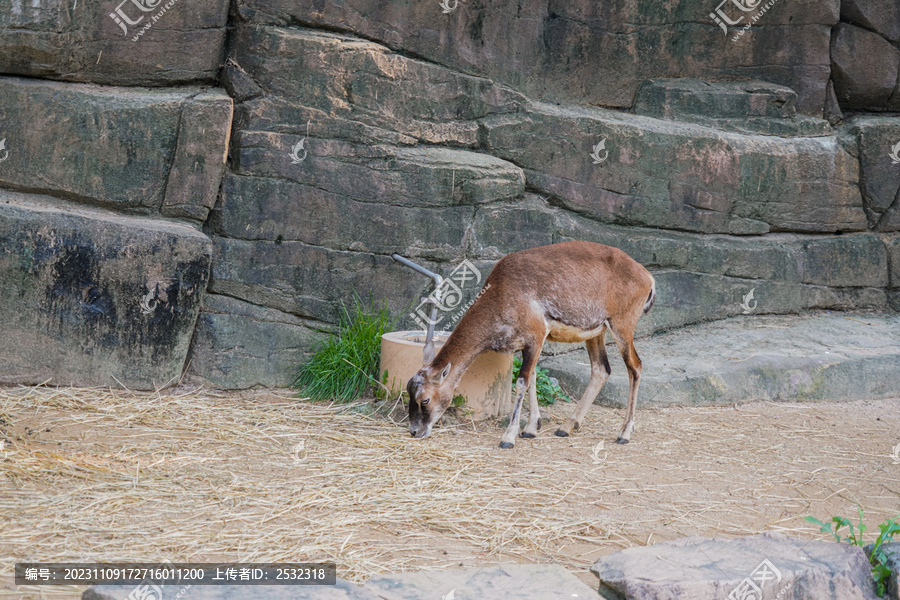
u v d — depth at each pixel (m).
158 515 3.93
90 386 5.99
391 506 4.30
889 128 8.42
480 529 4.11
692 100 8.16
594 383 6.06
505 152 7.33
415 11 6.93
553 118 7.42
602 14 7.80
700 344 7.66
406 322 6.92
